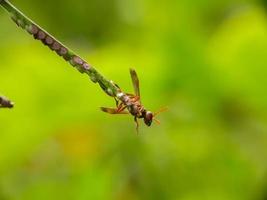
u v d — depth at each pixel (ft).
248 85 3.29
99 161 3.36
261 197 3.38
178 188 3.36
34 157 3.34
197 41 3.28
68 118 3.26
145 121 2.26
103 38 3.87
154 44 3.32
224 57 3.28
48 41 2.23
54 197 3.43
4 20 3.76
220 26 3.52
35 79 3.22
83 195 3.40
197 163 3.34
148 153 3.34
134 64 3.25
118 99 2.26
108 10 3.90
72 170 3.39
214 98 3.29
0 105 2.23
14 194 3.42
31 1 4.09
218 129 3.33
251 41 3.30
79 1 4.00
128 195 3.39
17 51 3.34
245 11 3.57
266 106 3.31
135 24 3.66
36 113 3.23
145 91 3.26
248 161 3.33
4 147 3.25
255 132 3.36
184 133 3.31
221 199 3.37
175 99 3.28
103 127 3.29
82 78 3.22
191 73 3.27
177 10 3.62
